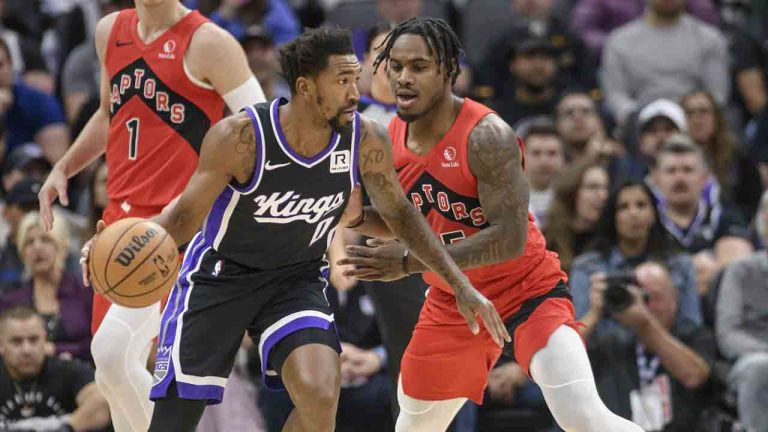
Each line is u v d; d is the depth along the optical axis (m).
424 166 11.52
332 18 24.80
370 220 11.91
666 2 23.70
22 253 16.80
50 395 15.70
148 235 10.22
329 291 16.80
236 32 22.14
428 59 11.16
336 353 10.68
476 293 10.73
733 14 26.92
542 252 11.91
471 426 15.77
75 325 16.72
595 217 17.44
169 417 10.73
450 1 25.56
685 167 19.09
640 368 15.85
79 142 13.05
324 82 10.03
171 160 12.23
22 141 21.69
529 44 22.19
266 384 10.95
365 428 16.58
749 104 24.80
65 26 24.75
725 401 15.88
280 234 10.59
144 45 12.25
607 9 25.53
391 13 23.86
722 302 16.97
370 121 10.59
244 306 10.77
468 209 11.56
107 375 12.19
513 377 16.56
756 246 19.16
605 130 22.55
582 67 24.17
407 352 12.19
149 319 12.17
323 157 10.32
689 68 23.75
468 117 11.39
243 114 10.22
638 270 16.30
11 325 15.54
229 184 10.38
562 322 11.53
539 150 19.31
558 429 16.02
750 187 21.52
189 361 10.66
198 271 10.84
